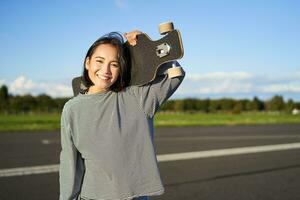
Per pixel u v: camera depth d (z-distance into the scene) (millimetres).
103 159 2037
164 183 6609
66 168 2123
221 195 5824
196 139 14477
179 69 2121
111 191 2043
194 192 5988
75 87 2439
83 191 2119
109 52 2109
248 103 71438
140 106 2117
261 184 6598
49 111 61938
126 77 2154
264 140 14148
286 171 7816
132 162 2059
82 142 2074
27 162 8578
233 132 18656
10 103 62438
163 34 2080
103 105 2092
